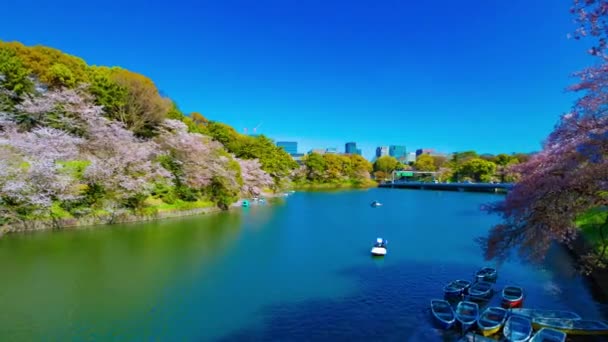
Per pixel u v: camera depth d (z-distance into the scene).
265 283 23.95
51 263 27.25
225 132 93.38
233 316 18.97
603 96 12.93
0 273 24.88
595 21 9.90
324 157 145.75
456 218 55.66
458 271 26.72
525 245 14.85
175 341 16.38
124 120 60.59
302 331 17.39
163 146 55.00
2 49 48.38
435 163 184.50
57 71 52.12
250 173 80.94
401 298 21.39
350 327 17.77
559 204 13.52
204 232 40.69
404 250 33.38
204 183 56.56
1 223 34.53
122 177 42.38
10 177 33.06
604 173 12.11
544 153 16.94
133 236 36.97
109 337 16.66
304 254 31.61
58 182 35.66
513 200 15.48
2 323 17.83
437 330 17.30
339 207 70.06
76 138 41.69
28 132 40.38
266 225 46.66
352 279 24.88
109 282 23.72
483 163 129.38
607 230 24.97
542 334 15.28
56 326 17.61
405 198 95.44
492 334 16.16
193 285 23.39
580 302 20.56
